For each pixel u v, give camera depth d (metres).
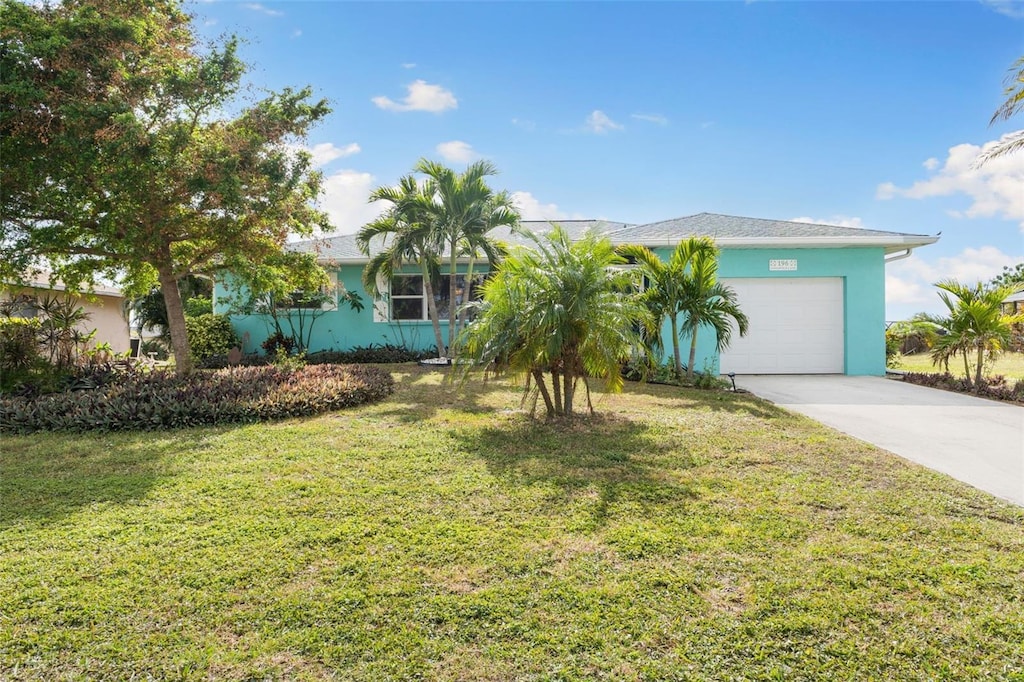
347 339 16.47
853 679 2.29
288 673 2.35
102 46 8.57
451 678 2.31
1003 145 10.16
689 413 7.75
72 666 2.39
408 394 9.66
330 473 4.98
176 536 3.65
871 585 3.00
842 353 13.18
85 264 10.58
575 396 9.27
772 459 5.38
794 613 2.74
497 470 5.04
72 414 6.95
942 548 3.45
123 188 8.55
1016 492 4.49
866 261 13.06
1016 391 9.27
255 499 4.33
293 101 10.02
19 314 12.39
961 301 10.27
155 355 19.14
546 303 6.57
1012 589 2.96
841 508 4.12
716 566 3.22
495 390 10.10
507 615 2.74
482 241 13.71
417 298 16.38
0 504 4.25
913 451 5.82
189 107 9.74
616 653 2.46
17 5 8.00
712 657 2.43
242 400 7.45
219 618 2.72
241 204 9.33
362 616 2.74
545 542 3.55
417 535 3.66
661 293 10.80
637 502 4.23
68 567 3.23
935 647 2.48
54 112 8.41
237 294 15.56
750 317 13.23
